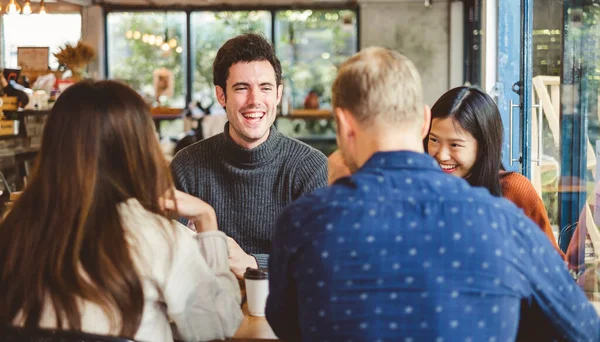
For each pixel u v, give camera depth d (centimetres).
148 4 1223
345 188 154
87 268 173
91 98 180
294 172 292
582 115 364
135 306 175
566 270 156
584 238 341
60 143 178
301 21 1248
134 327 175
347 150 163
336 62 1247
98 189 179
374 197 151
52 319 176
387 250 148
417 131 159
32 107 770
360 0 1210
